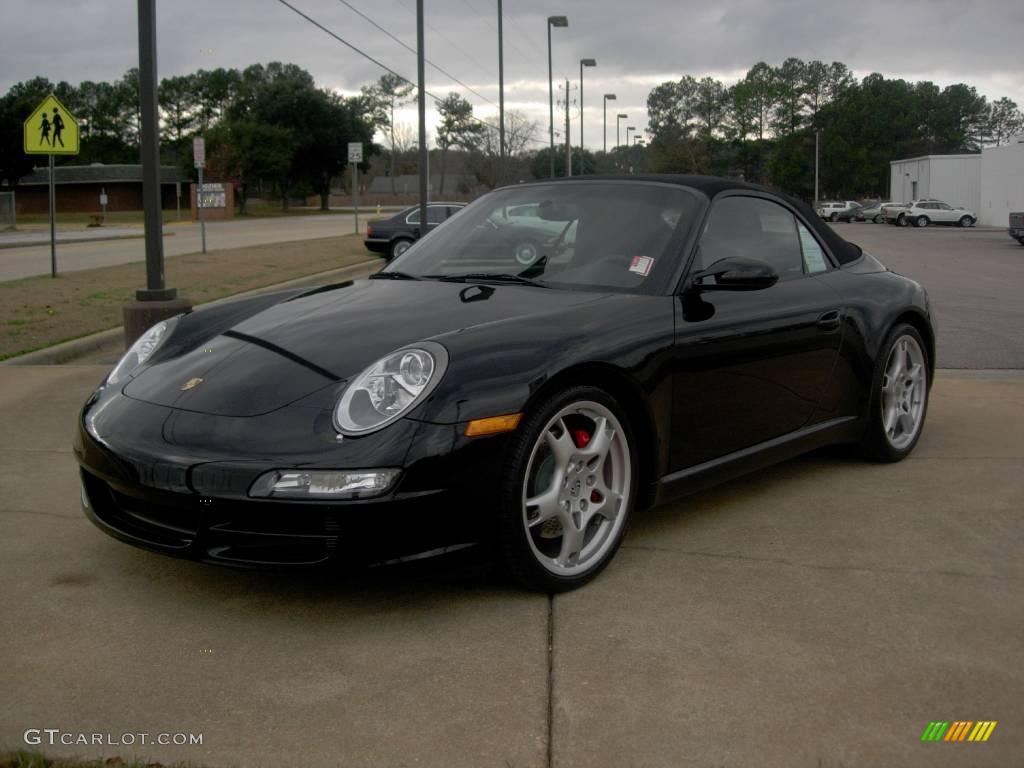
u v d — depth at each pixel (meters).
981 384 6.27
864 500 3.95
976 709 2.36
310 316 3.29
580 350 2.94
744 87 116.50
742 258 3.36
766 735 2.24
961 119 125.94
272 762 2.13
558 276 3.48
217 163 67.81
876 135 99.06
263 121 77.50
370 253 21.28
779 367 3.71
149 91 7.30
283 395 2.79
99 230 36.19
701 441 3.43
